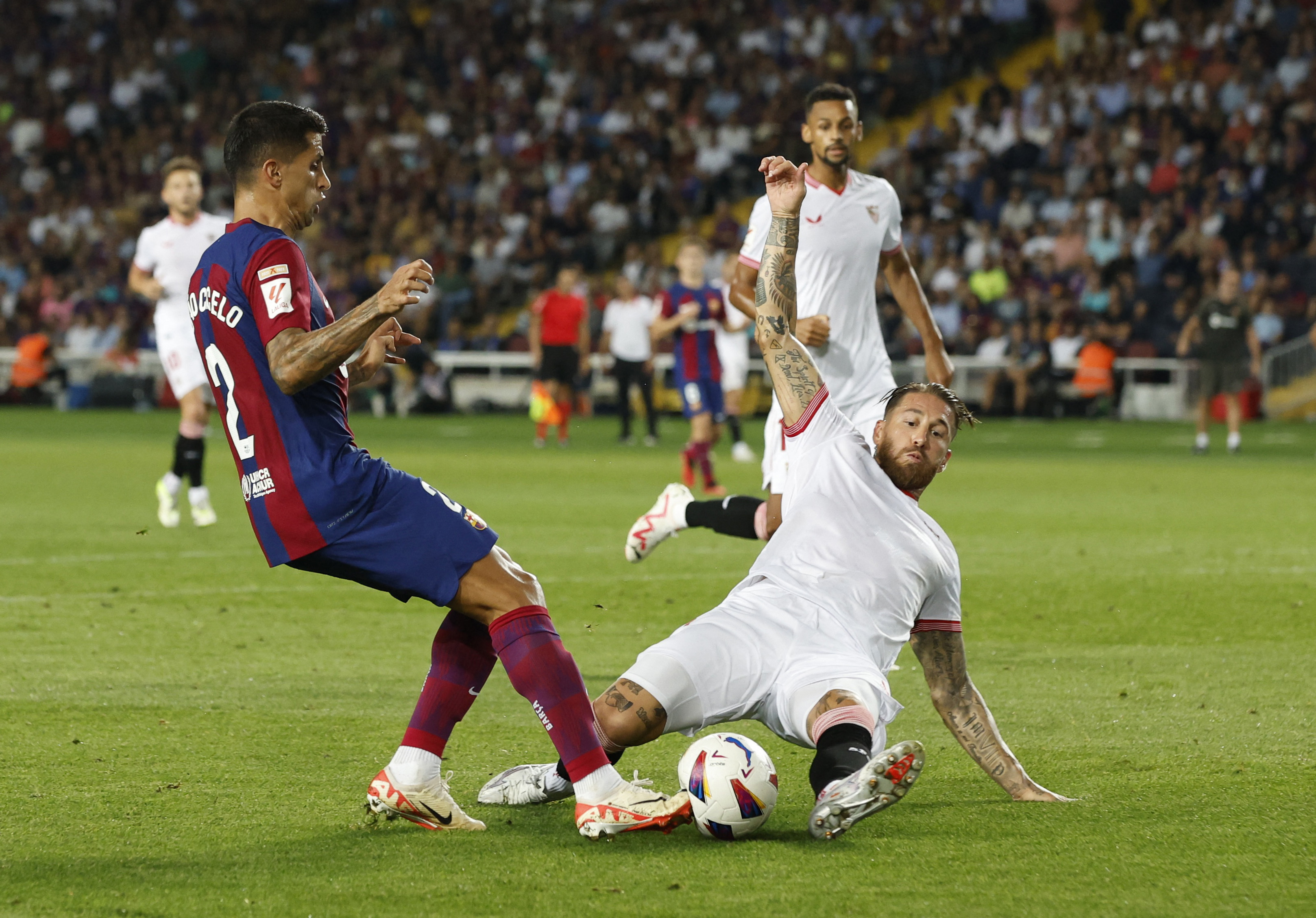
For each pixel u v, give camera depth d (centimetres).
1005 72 12150
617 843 1322
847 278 2453
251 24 13825
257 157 1362
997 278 10000
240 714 1825
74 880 1200
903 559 1460
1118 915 1112
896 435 1530
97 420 9056
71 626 2428
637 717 1366
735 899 1152
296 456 1322
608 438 7944
